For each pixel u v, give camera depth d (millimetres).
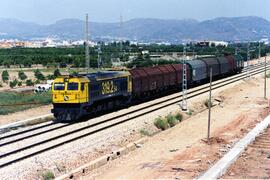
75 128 33812
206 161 24812
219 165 23422
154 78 52625
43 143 28859
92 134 31938
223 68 78062
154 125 37188
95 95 39000
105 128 34031
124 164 26047
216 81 75125
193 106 47625
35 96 53094
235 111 46938
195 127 37969
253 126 36531
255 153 26828
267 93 62156
